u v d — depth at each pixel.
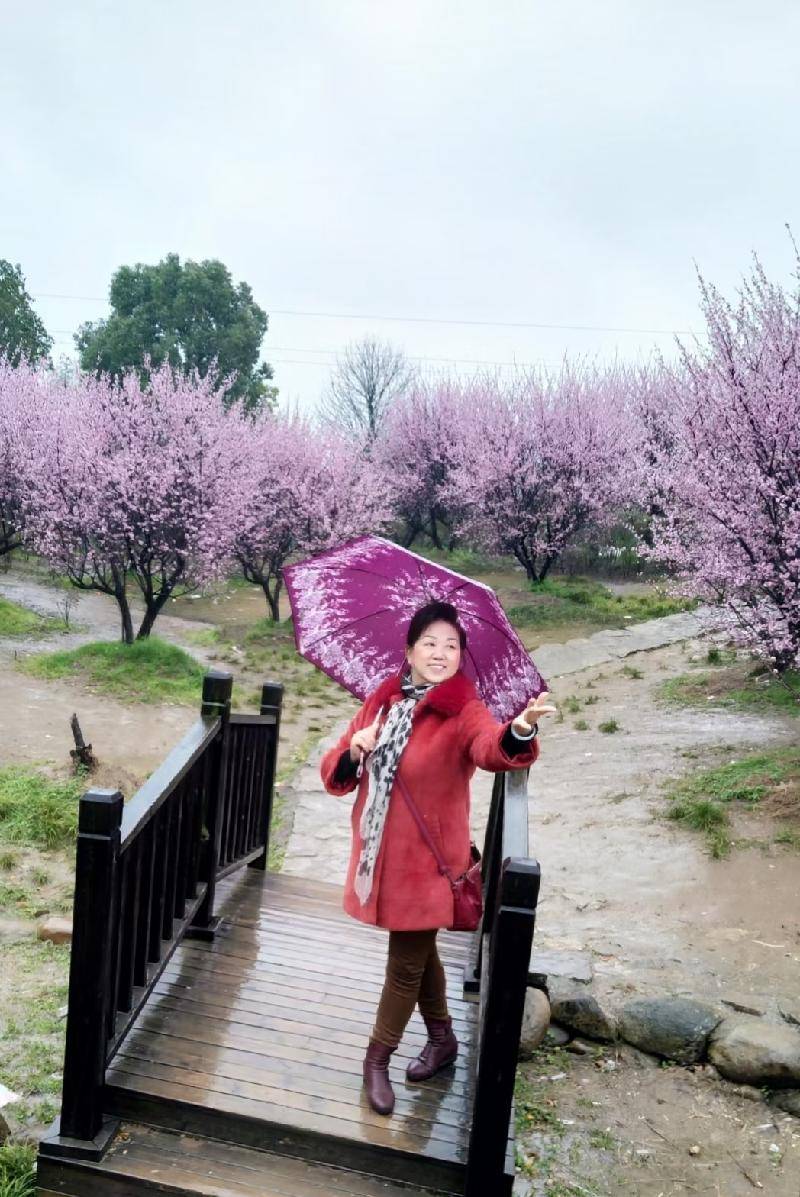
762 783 7.93
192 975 3.62
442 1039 3.16
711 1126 3.99
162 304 41.97
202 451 14.59
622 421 23.38
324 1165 2.80
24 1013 4.54
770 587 8.52
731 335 8.88
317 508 17.48
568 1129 3.94
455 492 22.88
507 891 2.60
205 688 3.81
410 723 2.88
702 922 5.71
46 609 17.69
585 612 17.55
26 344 39.81
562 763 9.29
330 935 4.11
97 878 2.72
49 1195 2.77
